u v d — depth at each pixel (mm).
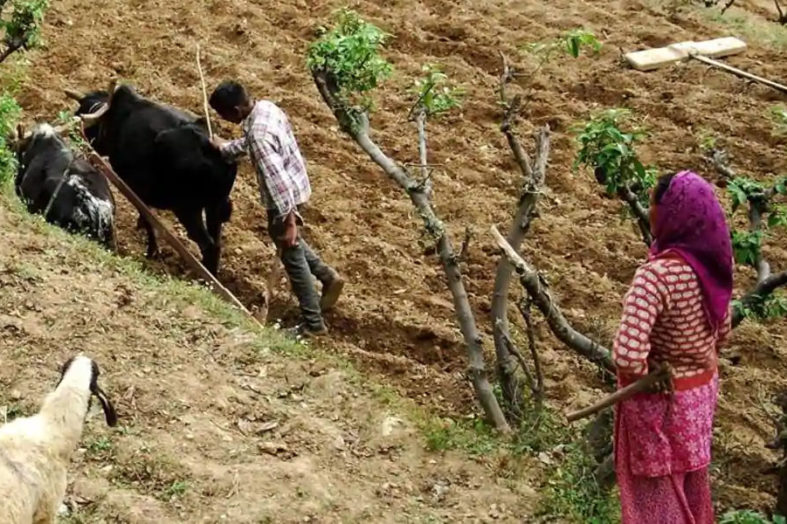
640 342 6656
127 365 9531
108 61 17828
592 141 9094
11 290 10125
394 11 20141
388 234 14148
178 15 19359
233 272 13172
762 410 10734
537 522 8555
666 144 16500
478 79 18062
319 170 15312
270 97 17047
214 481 8398
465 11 20391
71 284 10469
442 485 8852
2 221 11406
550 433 9719
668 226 6750
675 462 7078
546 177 15523
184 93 17062
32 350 9492
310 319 11805
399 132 16359
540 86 17984
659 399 6992
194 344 10055
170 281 11242
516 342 12070
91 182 12523
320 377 9883
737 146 16344
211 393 9406
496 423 9867
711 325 6855
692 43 19156
